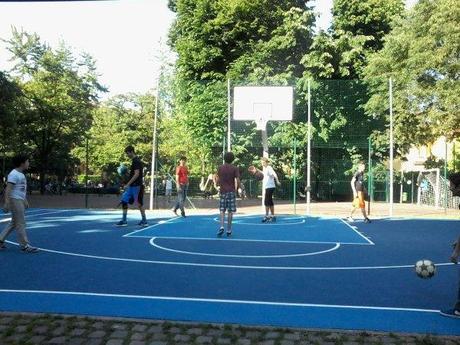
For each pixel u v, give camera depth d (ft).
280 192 111.14
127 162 177.47
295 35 107.86
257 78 105.60
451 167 130.00
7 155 140.87
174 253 34.55
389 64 103.60
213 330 17.51
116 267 29.09
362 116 94.02
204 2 115.24
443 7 90.58
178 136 120.06
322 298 22.43
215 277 26.63
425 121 99.40
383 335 17.17
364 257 34.09
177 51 119.44
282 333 17.31
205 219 61.82
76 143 158.61
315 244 40.34
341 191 109.29
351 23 120.67
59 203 95.81
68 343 16.02
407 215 74.43
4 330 17.10
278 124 93.86
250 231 49.14
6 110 102.22
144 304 20.90
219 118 93.20
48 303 20.85
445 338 16.90
